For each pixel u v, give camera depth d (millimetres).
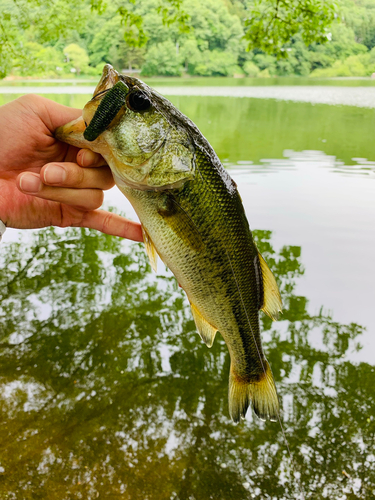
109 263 1194
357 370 807
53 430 675
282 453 652
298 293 1033
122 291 1050
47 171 310
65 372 791
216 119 3807
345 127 3436
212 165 366
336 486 605
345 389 764
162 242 365
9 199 385
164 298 1030
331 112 4242
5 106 351
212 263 383
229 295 403
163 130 335
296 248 1252
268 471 626
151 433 680
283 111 4297
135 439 668
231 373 448
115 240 1355
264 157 2354
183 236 364
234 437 679
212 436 679
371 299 1011
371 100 5160
